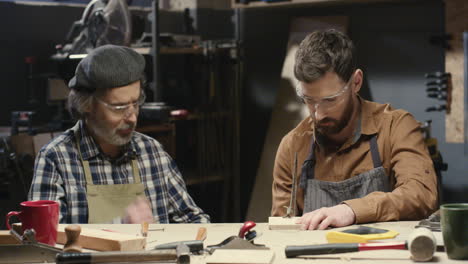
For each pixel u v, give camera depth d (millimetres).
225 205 5066
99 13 3986
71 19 4750
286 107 4863
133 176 2582
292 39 4934
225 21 5434
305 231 2039
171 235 2016
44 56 4602
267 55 5172
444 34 4277
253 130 5293
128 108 2438
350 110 2494
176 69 5301
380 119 2561
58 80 4070
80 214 2438
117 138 2455
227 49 4914
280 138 4855
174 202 2658
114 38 4020
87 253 1628
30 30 4527
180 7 5344
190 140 5191
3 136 3713
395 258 1659
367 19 4637
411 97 4477
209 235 2004
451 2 4195
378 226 2102
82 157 2508
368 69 4660
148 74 3818
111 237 1808
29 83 4527
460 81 4195
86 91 2428
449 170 4391
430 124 4211
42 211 1858
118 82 2387
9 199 3654
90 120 2475
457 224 1621
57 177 2441
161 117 4043
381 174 2494
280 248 1810
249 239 1857
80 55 3492
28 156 3689
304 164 2602
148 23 5148
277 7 4875
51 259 1744
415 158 2445
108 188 2488
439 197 4039
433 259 1647
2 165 3596
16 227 1958
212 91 4836
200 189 5246
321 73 2314
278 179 2707
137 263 1656
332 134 2465
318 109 2389
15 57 4473
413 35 4430
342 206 2172
